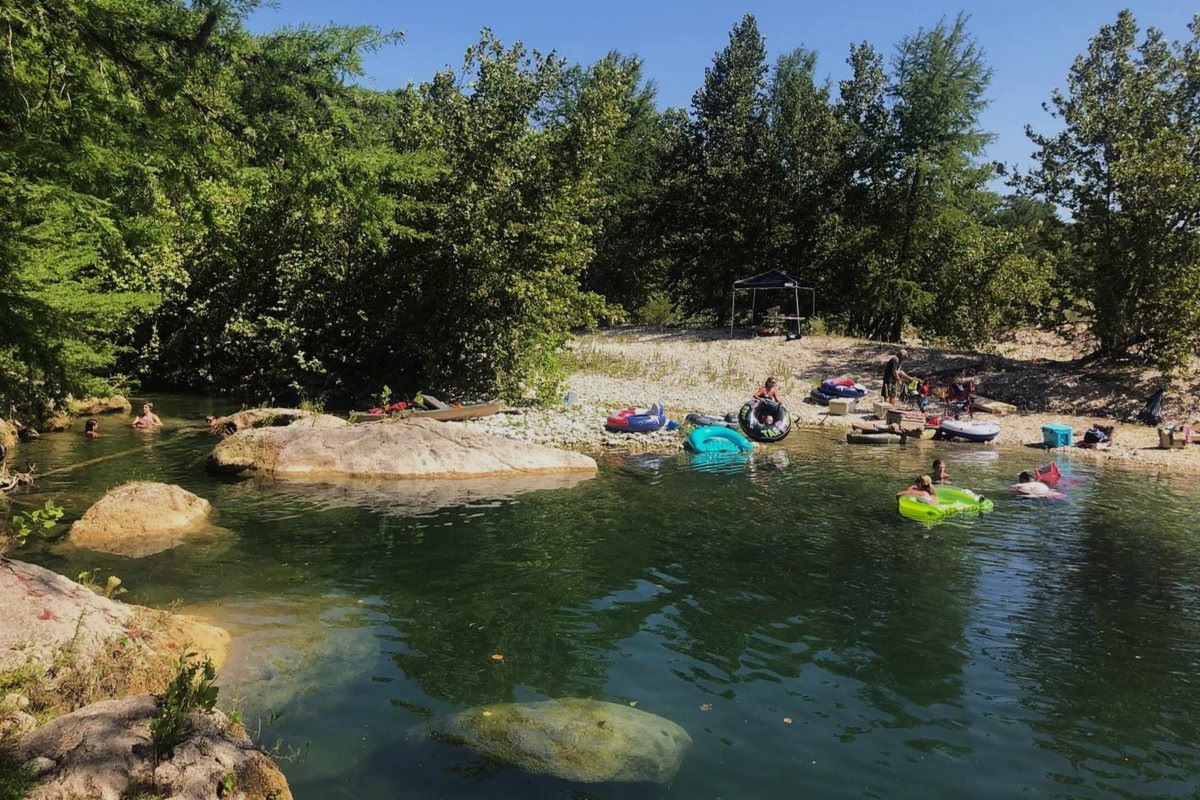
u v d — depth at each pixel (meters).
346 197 6.09
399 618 7.20
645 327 41.19
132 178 5.78
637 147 47.09
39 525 8.71
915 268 34.53
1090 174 24.25
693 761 4.94
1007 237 33.66
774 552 9.64
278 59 5.72
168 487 10.09
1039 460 17.19
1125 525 11.44
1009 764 5.04
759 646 6.83
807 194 37.94
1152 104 24.28
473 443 14.02
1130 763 5.09
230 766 3.97
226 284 22.14
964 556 9.66
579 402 22.38
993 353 30.36
